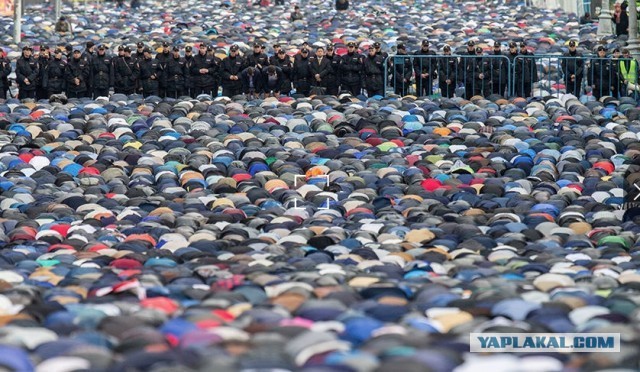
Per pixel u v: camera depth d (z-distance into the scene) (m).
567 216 46.41
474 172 55.81
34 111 68.56
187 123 65.75
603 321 30.34
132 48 108.88
